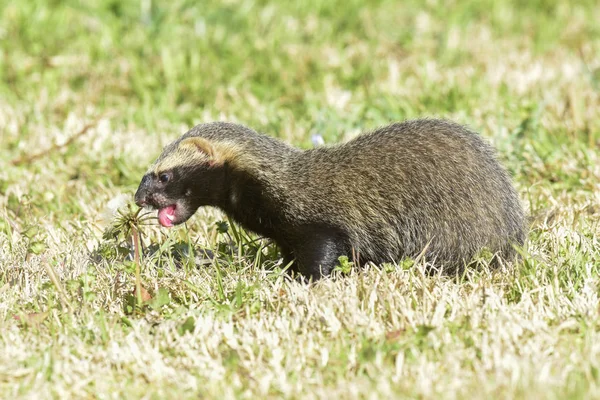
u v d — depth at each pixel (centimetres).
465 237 1022
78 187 1359
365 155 1043
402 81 1786
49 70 1852
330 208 1034
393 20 2139
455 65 1902
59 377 816
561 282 973
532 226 1140
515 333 850
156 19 2017
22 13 2017
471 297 923
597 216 1161
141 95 1750
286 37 1992
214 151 1061
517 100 1612
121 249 1033
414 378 784
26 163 1456
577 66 1839
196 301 963
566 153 1400
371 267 1004
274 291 959
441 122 1070
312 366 827
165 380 807
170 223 1077
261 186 1054
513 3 2272
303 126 1535
